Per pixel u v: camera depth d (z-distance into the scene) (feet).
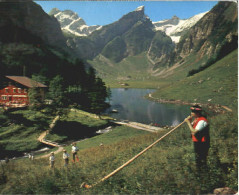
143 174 20.35
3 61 348.38
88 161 44.37
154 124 217.15
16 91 231.30
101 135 175.73
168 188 16.11
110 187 18.81
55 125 187.01
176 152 28.09
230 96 283.18
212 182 15.97
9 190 22.99
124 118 248.93
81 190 19.48
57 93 243.60
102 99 253.44
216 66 469.16
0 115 184.14
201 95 344.49
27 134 164.25
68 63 348.79
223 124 36.65
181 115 261.03
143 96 482.28
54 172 27.14
